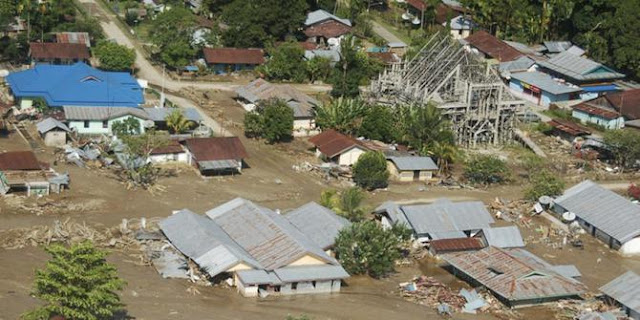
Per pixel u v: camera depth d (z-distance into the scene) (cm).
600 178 11681
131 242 8562
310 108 12762
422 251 9150
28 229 8675
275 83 14800
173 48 14688
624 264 9344
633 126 13475
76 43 14675
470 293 8175
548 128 13175
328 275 8056
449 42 13538
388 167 11244
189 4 17825
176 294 7600
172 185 10256
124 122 11644
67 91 12325
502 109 12719
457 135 12538
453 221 9394
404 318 7619
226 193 10194
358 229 8588
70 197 9594
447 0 18462
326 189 10631
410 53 14512
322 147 11431
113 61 14138
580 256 9431
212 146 10906
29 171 9744
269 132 11944
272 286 7888
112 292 6875
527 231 9894
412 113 11825
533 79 14850
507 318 7831
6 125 11681
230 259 7969
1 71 13712
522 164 12050
